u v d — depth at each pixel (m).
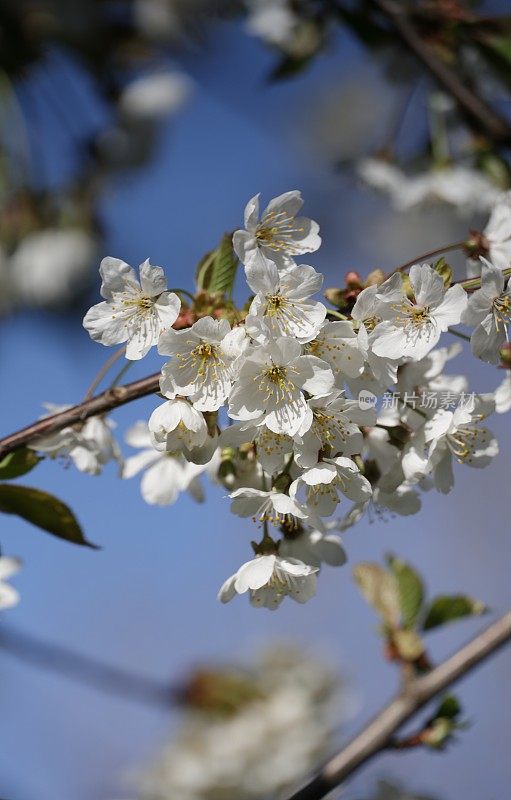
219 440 0.66
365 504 0.69
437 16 1.02
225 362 0.66
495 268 0.66
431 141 1.05
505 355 0.70
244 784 1.16
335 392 0.65
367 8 1.04
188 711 1.10
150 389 0.69
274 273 0.65
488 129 1.00
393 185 1.04
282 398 0.65
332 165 1.08
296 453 0.66
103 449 0.72
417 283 0.66
